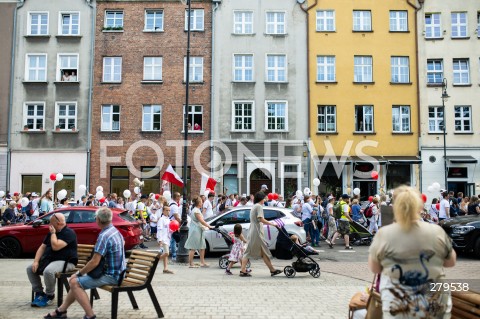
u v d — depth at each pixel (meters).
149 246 20.00
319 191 31.17
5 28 32.09
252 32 32.25
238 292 9.73
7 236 16.48
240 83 31.72
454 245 15.37
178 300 8.87
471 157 31.45
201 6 32.28
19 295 9.33
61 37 32.06
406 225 4.05
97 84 31.83
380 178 31.25
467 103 31.88
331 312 7.82
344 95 31.81
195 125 31.61
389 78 31.98
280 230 12.05
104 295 9.58
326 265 14.27
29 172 31.12
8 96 31.61
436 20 32.66
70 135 31.39
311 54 32.03
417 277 4.00
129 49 32.06
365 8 32.47
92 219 16.52
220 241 16.56
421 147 31.45
